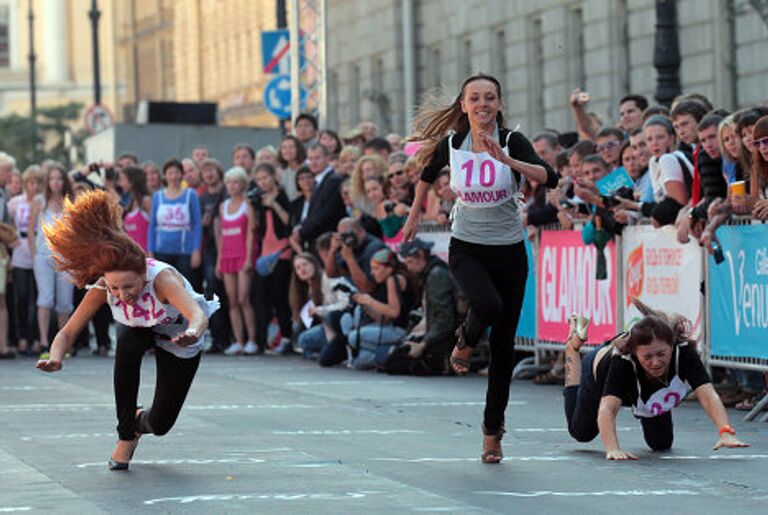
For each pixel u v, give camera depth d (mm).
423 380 28266
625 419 21469
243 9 100812
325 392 26031
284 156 36750
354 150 34344
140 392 25953
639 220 25062
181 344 15469
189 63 117688
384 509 14359
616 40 52594
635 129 26688
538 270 28109
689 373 17672
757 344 22312
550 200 27219
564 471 16703
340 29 79812
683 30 48438
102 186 39031
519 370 28453
